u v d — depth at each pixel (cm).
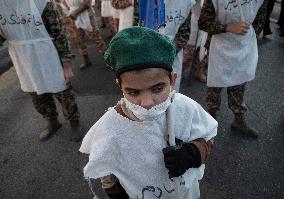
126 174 103
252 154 261
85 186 246
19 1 221
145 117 90
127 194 116
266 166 248
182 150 97
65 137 307
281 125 295
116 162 101
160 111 89
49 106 297
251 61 246
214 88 266
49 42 244
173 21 218
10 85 446
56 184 252
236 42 234
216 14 229
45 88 260
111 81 420
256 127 294
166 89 87
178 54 233
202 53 355
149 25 193
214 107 277
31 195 245
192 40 371
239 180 237
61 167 270
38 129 329
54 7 240
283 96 346
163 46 81
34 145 303
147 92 84
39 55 243
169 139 98
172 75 90
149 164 100
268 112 318
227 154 262
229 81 248
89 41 584
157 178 103
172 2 213
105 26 647
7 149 302
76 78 438
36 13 228
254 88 365
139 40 79
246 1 218
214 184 235
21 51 241
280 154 259
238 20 225
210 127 107
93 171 101
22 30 234
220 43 238
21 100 398
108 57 87
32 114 361
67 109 287
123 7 381
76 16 432
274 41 500
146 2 190
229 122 302
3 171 273
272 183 232
